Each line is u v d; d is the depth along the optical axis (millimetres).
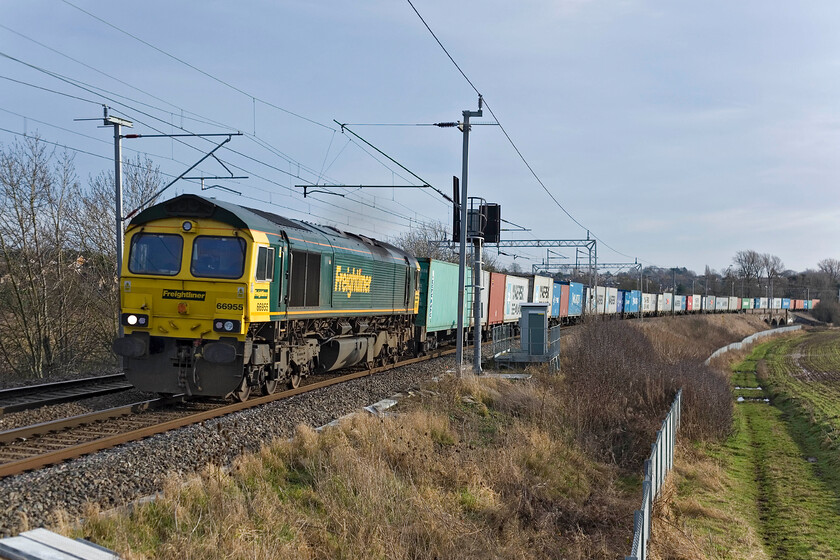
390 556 7699
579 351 24203
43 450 9445
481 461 11789
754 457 20453
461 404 15812
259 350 13047
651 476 10922
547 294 41562
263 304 13070
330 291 16547
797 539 13109
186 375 12625
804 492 16422
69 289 26766
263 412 12180
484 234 21219
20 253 25172
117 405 12984
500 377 19312
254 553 6570
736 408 29531
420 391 15953
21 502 7008
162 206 12906
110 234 28375
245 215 13008
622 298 58500
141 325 12750
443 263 27344
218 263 12602
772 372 42781
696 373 24625
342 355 17328
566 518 10898
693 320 67438
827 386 35562
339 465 9367
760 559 11469
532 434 14203
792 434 24422
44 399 13109
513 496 10844
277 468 9391
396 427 11891
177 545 6484
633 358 25000
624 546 10188
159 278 12695
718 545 11734
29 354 26312
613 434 16812
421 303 25375
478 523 9602
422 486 9938
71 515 6965
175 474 7961
